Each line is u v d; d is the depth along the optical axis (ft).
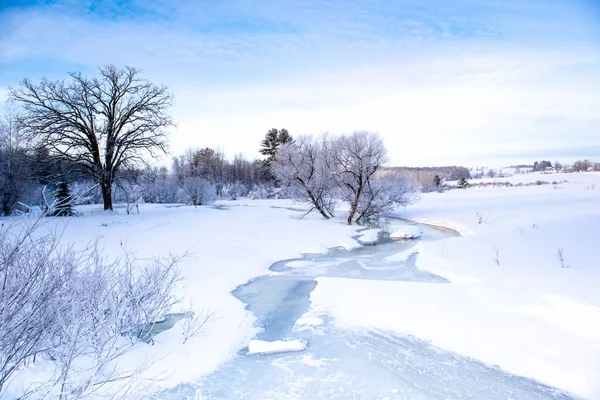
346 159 72.02
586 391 15.34
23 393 12.42
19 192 74.59
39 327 12.12
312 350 20.42
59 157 79.05
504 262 33.76
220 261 39.45
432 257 40.11
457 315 22.97
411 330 21.90
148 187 147.23
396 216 91.76
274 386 16.96
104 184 87.40
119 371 16.10
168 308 23.31
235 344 21.40
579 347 17.83
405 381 17.03
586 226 47.93
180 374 17.62
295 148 79.00
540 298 22.97
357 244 54.39
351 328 22.98
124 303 18.07
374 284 30.89
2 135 77.30
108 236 52.42
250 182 223.10
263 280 34.94
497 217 72.54
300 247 49.80
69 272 13.64
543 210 77.61
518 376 16.92
